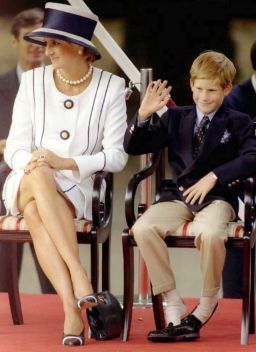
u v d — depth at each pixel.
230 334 23.12
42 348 21.44
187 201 22.55
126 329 22.31
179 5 33.62
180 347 21.62
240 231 22.05
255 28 33.31
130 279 22.44
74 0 27.56
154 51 33.84
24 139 23.61
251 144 22.53
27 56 33.31
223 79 22.50
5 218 22.78
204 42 33.62
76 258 21.78
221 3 33.44
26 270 33.09
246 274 21.98
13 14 33.41
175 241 22.25
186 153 22.84
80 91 23.62
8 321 24.58
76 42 23.06
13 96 33.28
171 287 22.27
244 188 22.44
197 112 22.98
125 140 22.80
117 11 33.88
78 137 23.52
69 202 23.00
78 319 21.75
